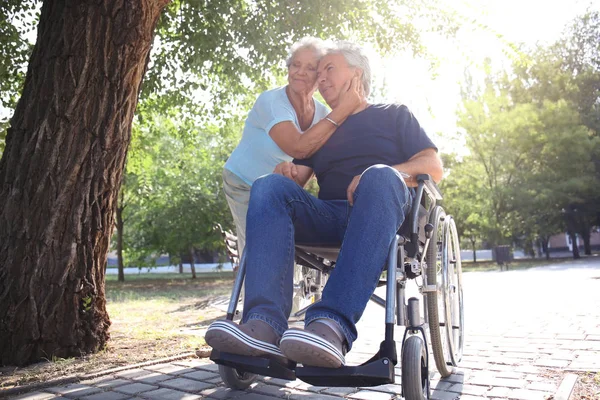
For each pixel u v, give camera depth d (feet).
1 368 10.30
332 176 7.80
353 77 8.23
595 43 102.06
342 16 19.76
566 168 83.71
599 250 128.98
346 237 6.20
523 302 21.81
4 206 11.13
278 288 6.30
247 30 20.03
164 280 60.39
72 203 11.22
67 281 11.11
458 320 9.91
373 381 5.55
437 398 7.75
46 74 11.27
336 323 5.78
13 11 20.76
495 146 83.35
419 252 7.70
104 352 11.43
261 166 10.27
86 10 11.29
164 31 21.70
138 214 64.39
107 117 11.53
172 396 8.02
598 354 10.39
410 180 7.22
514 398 7.61
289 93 9.61
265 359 5.71
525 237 89.56
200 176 60.80
